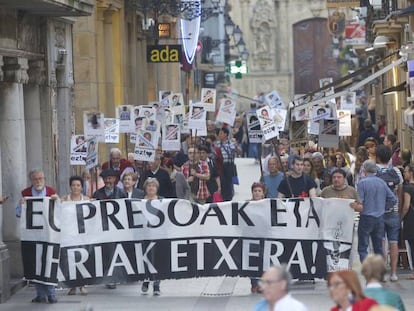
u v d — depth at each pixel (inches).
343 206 821.2
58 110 1086.4
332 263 821.9
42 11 950.4
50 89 1027.3
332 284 462.0
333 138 1189.1
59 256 803.4
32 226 805.9
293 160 927.7
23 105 964.0
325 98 1291.8
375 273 491.8
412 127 1136.8
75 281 809.5
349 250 823.7
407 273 904.9
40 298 809.5
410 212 882.8
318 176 1092.5
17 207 820.6
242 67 2987.2
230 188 1278.3
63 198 829.2
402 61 1263.5
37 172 820.6
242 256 823.7
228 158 1278.3
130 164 1044.5
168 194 1003.9
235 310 764.6
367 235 860.0
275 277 460.4
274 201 821.9
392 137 1217.4
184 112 1384.1
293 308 459.5
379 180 856.9
